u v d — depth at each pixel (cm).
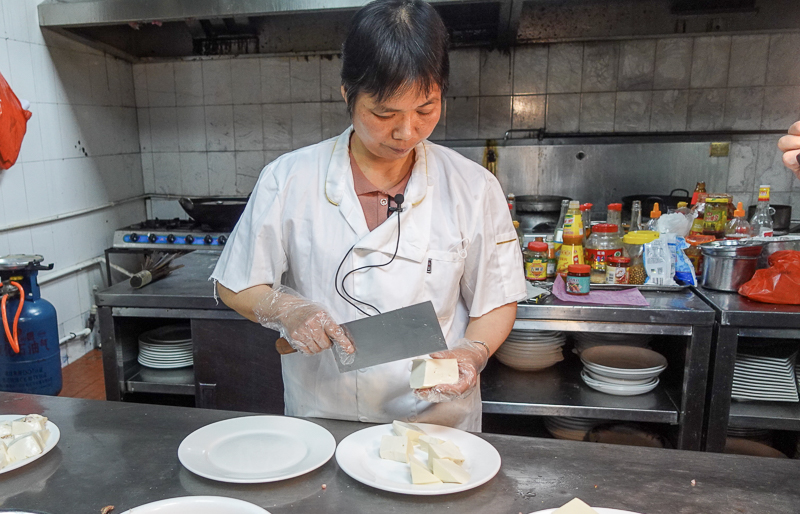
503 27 320
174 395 235
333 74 367
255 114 380
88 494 85
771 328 166
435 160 121
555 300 184
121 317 201
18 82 280
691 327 172
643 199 331
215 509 77
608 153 346
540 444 99
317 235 114
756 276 181
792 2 304
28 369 239
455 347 109
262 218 114
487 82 355
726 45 333
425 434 98
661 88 344
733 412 177
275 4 278
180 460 89
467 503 82
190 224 354
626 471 90
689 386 174
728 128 344
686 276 199
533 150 352
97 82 345
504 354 202
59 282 310
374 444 98
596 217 354
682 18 316
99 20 290
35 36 292
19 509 81
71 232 321
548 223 327
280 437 100
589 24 326
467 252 118
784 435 209
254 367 188
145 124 392
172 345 211
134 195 389
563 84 351
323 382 120
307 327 100
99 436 102
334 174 115
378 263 112
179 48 366
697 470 90
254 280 115
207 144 389
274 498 84
